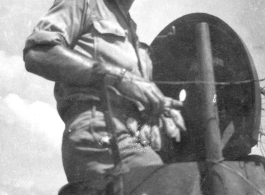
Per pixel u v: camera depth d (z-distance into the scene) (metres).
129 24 3.44
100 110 3.14
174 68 3.55
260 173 3.12
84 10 3.24
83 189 3.08
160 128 3.14
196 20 3.51
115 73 3.07
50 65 3.08
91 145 3.11
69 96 3.21
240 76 3.27
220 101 3.28
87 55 3.22
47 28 3.17
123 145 3.12
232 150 3.19
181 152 3.29
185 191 2.97
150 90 3.08
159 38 3.65
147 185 2.99
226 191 2.98
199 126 3.24
